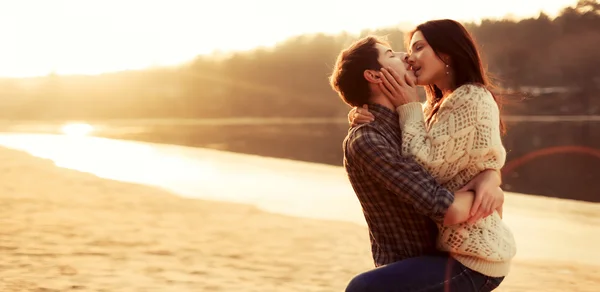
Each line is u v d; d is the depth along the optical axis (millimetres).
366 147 2193
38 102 151375
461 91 2234
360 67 2314
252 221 8844
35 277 4918
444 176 2217
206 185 13766
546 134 44000
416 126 2262
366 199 2301
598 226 9211
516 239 8195
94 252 6074
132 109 151125
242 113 131250
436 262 2203
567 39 92000
